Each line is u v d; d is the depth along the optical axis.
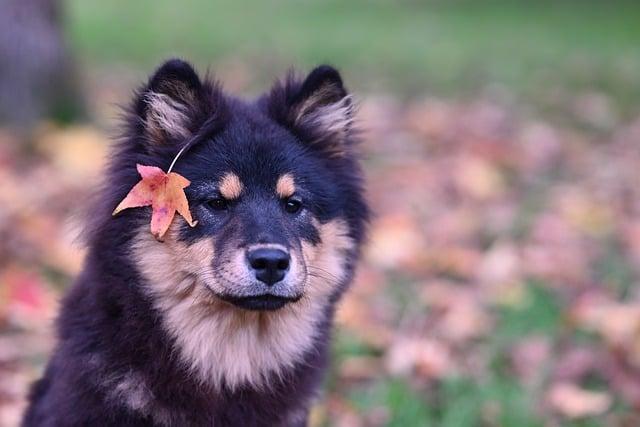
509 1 22.77
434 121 11.09
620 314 6.14
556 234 7.77
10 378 5.67
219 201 4.10
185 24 19.28
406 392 5.51
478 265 7.26
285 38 17.20
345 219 4.48
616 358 5.82
